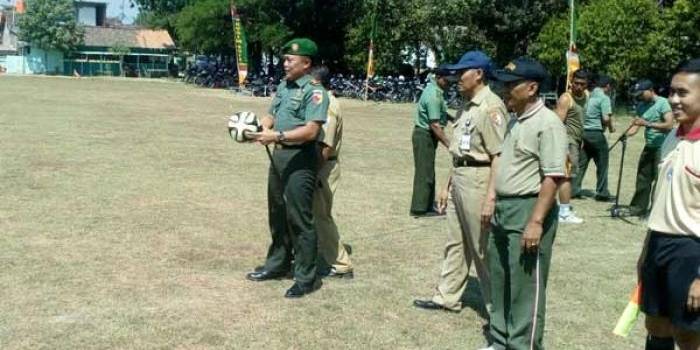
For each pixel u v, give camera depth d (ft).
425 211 29.40
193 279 20.27
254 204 30.63
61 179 34.78
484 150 16.35
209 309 17.97
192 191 33.04
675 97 11.48
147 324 16.87
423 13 113.70
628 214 30.94
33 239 23.82
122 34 220.64
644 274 12.16
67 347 15.47
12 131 53.47
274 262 20.39
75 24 211.61
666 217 11.64
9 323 16.67
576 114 31.76
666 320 12.38
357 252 23.86
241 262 22.07
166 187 33.78
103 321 16.97
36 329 16.38
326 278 20.77
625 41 87.81
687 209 11.40
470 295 19.75
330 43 137.80
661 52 86.58
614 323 18.06
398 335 16.76
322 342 16.21
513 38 113.50
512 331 14.49
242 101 102.06
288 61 18.65
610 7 88.84
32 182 33.73
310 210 18.98
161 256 22.40
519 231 14.24
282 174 18.76
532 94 13.98
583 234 27.35
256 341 16.14
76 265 21.17
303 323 17.29
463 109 16.87
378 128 67.36
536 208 13.82
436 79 28.58
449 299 18.29
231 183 35.45
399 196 33.71
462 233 17.85
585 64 89.92
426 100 28.48
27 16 207.21
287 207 18.85
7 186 32.55
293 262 21.39
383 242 25.22
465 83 16.53
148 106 86.17
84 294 18.75
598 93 33.99
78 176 35.76
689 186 11.33
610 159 50.70
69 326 16.62
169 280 20.10
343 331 16.88
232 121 18.06
